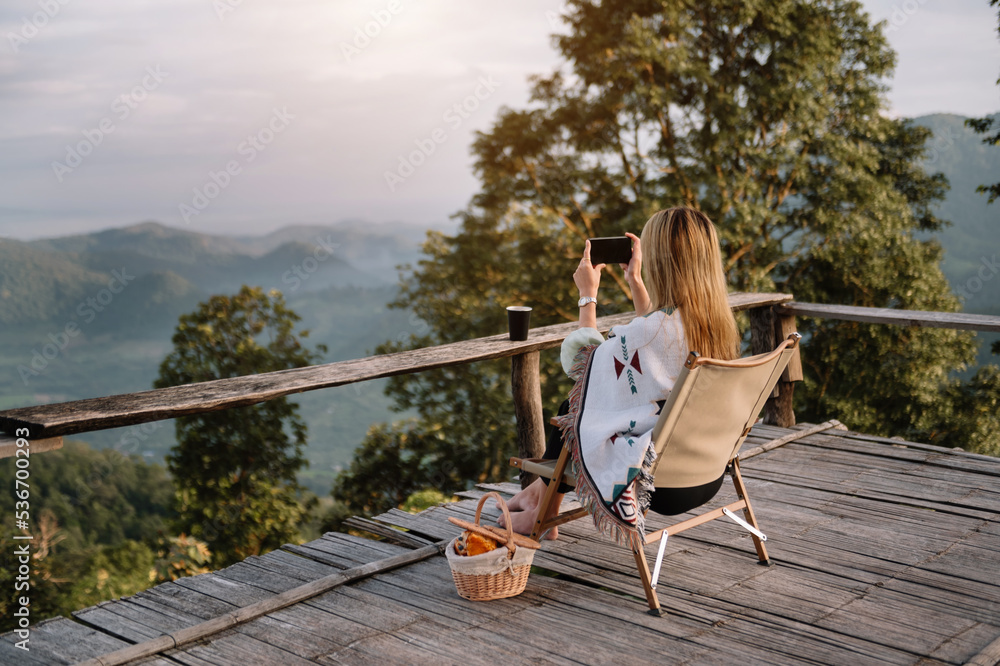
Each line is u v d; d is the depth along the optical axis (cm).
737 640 184
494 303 1396
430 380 1484
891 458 356
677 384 177
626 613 200
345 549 258
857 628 190
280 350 1570
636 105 1159
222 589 224
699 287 193
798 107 1170
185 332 1531
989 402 1330
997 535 257
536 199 1355
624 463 187
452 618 198
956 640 183
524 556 207
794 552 244
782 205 1320
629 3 1164
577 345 226
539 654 177
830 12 1255
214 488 1438
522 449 326
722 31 1204
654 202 1155
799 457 361
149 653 178
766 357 191
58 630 197
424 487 1491
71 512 2391
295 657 177
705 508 290
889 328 1249
